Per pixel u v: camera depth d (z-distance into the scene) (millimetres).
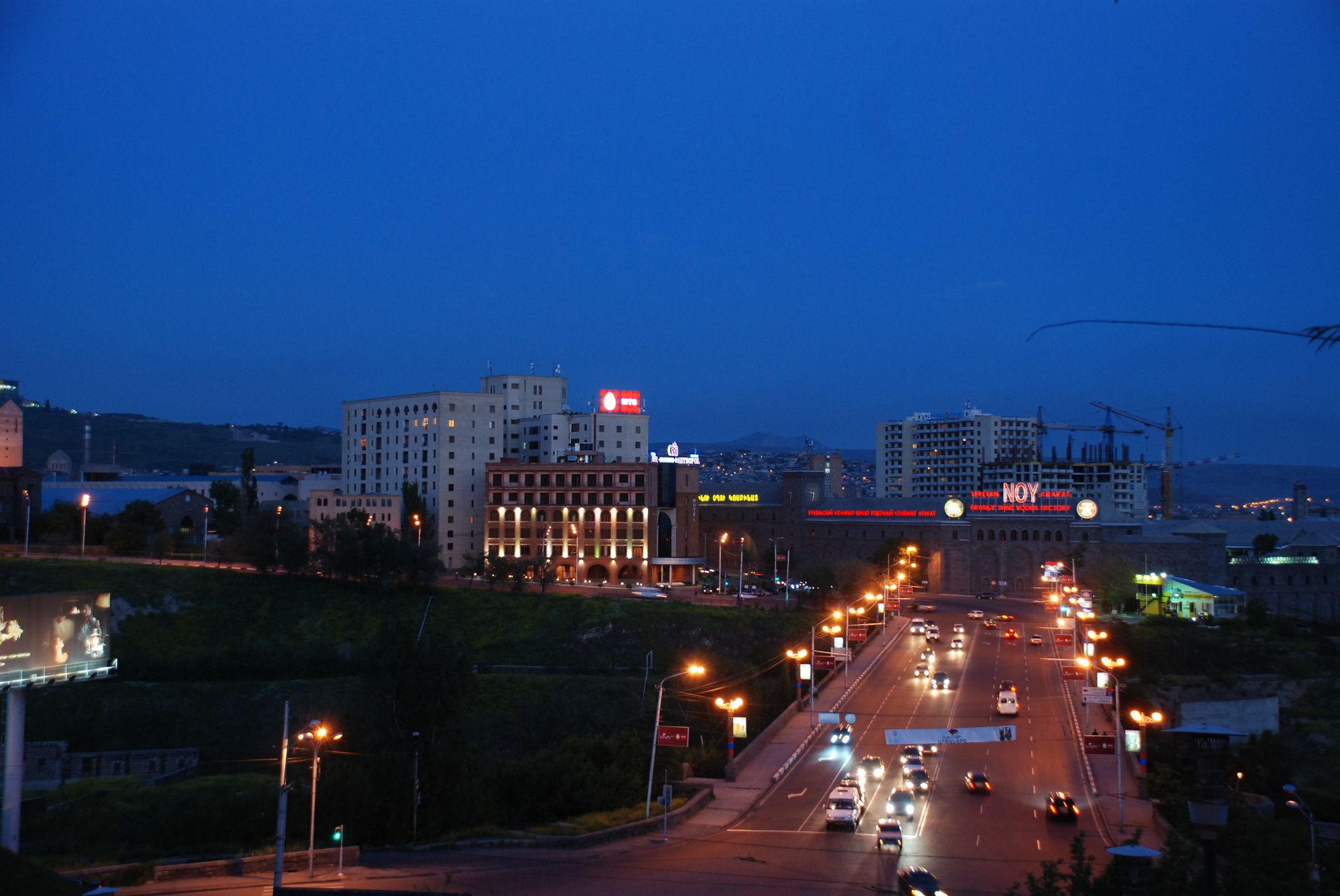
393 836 83438
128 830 86312
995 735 69938
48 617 78188
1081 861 47250
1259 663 163625
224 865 67125
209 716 133000
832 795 80500
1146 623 182125
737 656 160250
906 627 178875
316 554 180250
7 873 45781
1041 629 175250
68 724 128250
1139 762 91812
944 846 72375
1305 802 113688
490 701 139000
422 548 182375
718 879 63625
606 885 62344
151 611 160250
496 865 68750
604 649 161625
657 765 98312
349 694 137375
